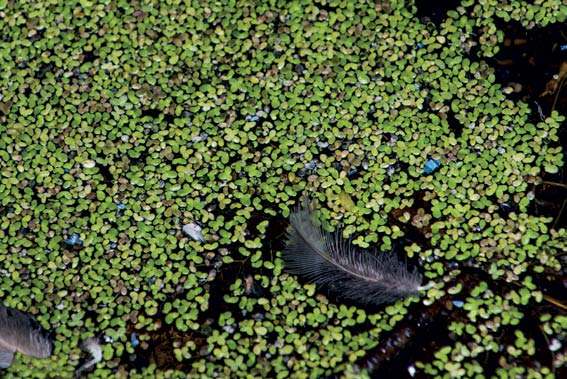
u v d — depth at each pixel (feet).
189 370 1.42
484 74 1.55
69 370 1.42
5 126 1.53
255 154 1.51
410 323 1.43
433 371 1.41
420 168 1.50
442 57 1.55
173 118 1.53
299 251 1.44
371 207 1.48
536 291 1.44
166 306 1.44
